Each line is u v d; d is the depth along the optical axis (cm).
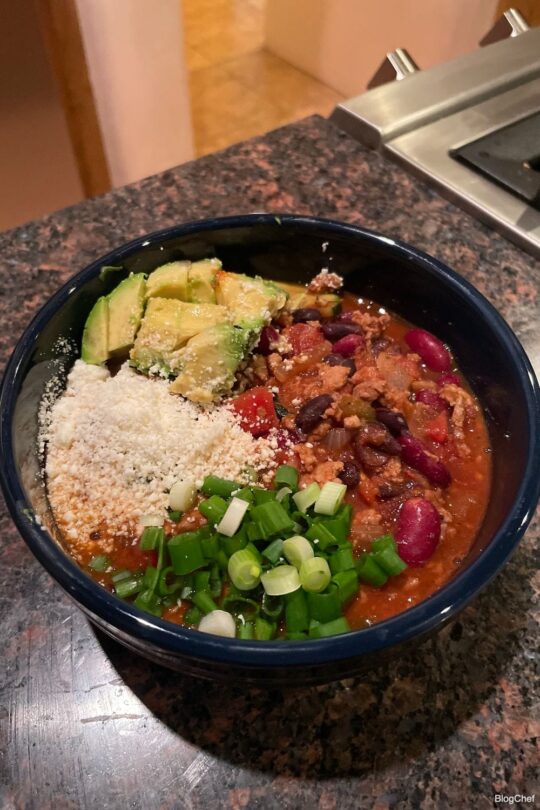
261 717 15
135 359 19
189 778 14
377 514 17
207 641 12
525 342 23
